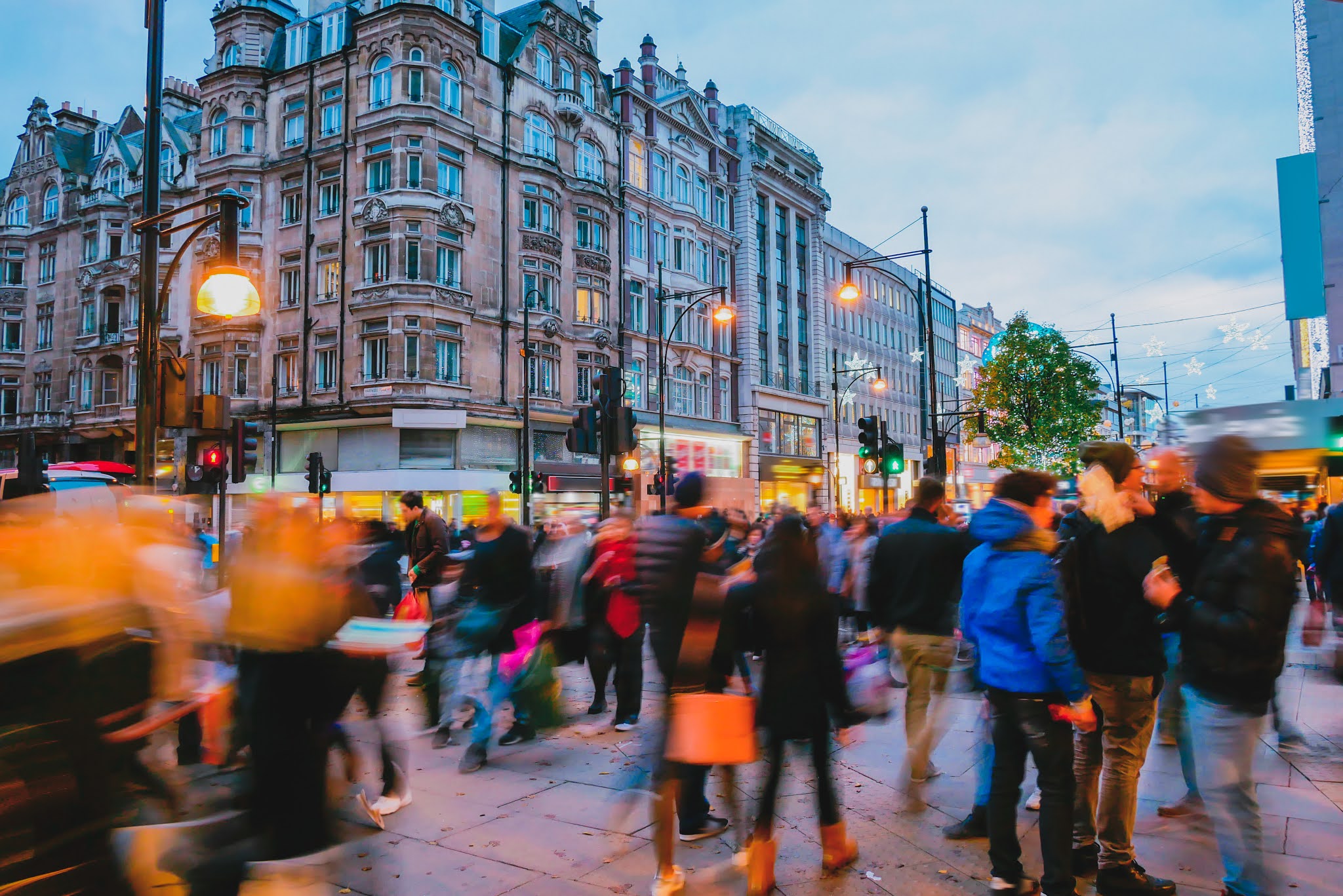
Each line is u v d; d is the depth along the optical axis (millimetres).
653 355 38719
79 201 41000
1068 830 3602
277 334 32562
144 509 3049
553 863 4203
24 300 42375
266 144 33656
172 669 2736
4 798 2131
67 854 2240
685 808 4531
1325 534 7215
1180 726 4824
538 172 33812
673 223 40812
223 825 2867
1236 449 3406
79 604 2406
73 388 39406
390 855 4273
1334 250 22109
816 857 4301
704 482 4168
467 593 5930
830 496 50219
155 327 8820
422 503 9109
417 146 30125
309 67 32500
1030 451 45406
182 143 37344
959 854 4324
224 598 3262
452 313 30422
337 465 30969
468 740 6609
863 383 56812
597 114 36969
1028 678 3676
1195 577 3518
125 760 2451
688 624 3922
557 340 34125
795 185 49281
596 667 7207
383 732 4844
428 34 30438
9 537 2441
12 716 2170
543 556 7367
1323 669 8992
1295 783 5230
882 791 5305
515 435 32594
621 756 6078
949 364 72062
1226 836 3395
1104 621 3877
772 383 46594
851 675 6410
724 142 45094
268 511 3490
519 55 33750
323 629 3342
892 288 62844
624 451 15250
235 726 3123
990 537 3818
